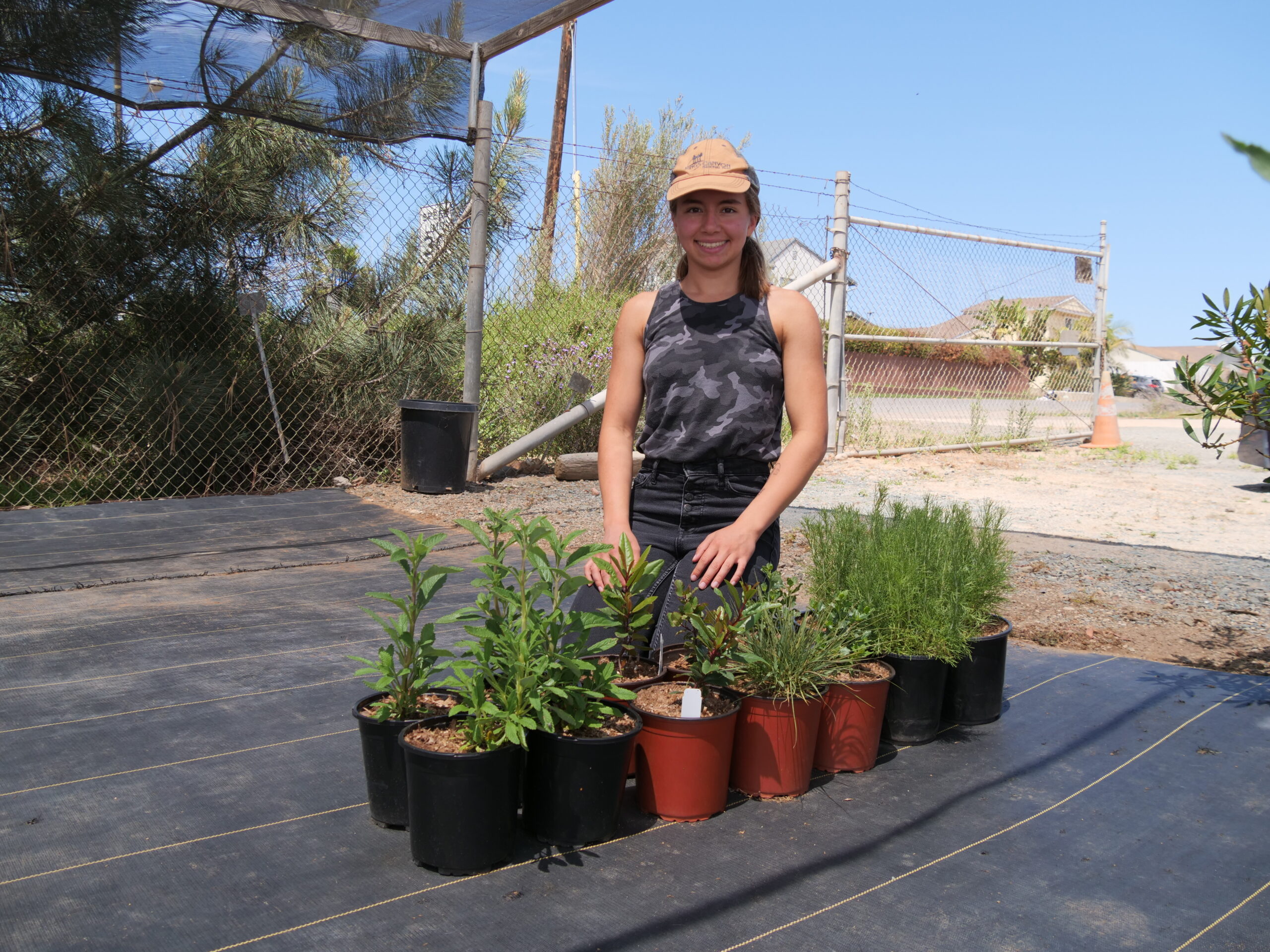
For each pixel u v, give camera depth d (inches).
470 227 299.0
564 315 357.4
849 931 72.9
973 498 307.3
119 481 259.4
